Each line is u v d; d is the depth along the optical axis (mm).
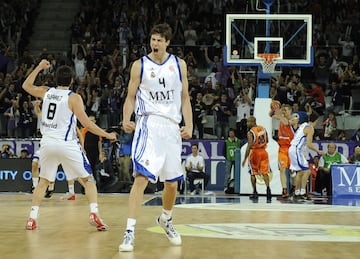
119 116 43188
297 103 42000
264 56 35094
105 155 34312
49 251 11227
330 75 47812
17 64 49594
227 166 35656
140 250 11406
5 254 10773
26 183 34219
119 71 46781
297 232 14797
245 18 35656
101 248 11711
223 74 46688
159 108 12320
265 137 30844
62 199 28219
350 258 10555
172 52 49406
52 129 15719
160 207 23000
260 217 19203
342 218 19094
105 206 23922
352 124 43438
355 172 33312
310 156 37156
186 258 10383
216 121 41500
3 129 42000
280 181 33594
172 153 12289
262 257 10547
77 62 48750
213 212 21078
